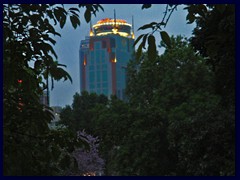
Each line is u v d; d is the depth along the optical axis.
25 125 6.06
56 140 6.11
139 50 4.80
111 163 62.22
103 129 62.19
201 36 19.86
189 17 5.53
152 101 67.81
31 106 6.14
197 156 28.73
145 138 58.34
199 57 64.94
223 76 20.12
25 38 6.08
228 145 25.53
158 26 4.79
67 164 6.01
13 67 5.78
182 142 29.84
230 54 17.17
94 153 51.69
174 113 56.47
